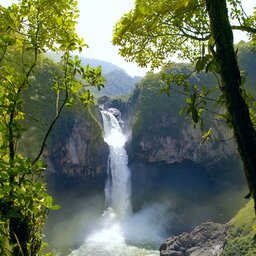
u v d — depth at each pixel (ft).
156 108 353.72
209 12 13.53
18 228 18.54
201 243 177.06
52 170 270.46
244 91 13.91
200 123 17.53
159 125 345.51
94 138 305.94
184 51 26.32
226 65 13.12
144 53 24.93
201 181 326.03
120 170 324.80
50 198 16.83
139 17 18.12
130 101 440.45
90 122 304.09
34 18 22.30
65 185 285.84
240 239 147.23
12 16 21.48
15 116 20.52
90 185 305.12
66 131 284.00
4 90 20.51
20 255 18.63
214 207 281.74
